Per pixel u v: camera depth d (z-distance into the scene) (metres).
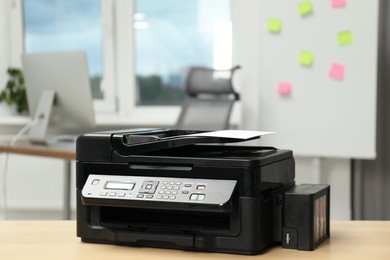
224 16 4.18
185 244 1.24
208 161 1.23
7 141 3.43
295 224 1.24
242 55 3.77
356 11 3.27
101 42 4.30
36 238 1.34
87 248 1.27
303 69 3.41
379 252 1.21
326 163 3.63
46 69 3.18
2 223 1.50
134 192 1.25
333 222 1.52
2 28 4.29
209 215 1.34
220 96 3.70
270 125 3.51
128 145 1.30
